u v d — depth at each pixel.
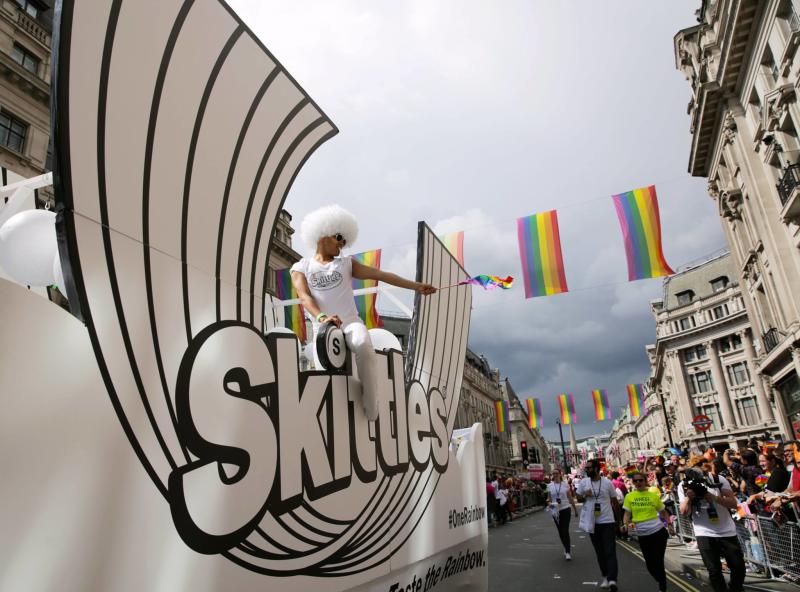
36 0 18.75
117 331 1.24
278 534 1.62
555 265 7.45
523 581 7.46
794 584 5.95
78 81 1.23
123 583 1.13
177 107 1.53
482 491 3.76
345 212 2.74
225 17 1.69
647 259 7.28
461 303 3.73
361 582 2.03
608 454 146.25
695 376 54.78
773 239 19.12
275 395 1.72
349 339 2.28
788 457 8.31
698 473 5.09
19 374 1.01
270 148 1.94
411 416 2.74
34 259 2.58
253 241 1.83
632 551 10.02
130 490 1.18
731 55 19.77
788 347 19.52
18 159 16.31
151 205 1.41
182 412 1.36
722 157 24.52
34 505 0.99
